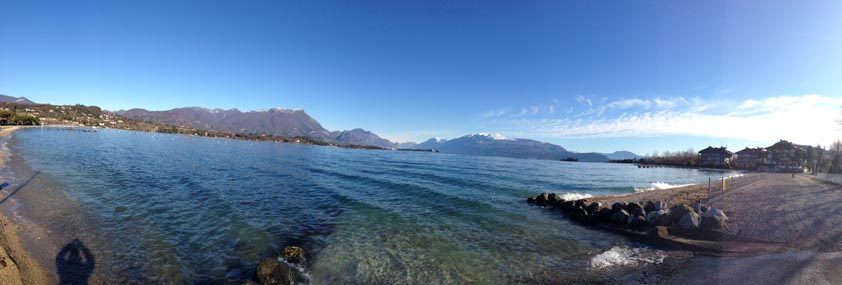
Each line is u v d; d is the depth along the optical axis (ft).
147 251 37.96
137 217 50.96
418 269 37.19
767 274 31.81
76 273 31.35
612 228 57.31
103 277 31.09
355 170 158.10
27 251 34.37
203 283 31.50
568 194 98.12
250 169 136.77
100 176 86.94
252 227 49.60
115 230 44.24
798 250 39.22
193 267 34.81
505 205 78.43
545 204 79.36
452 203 77.66
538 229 56.65
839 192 91.45
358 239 47.14
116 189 71.31
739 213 59.41
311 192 85.97
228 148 327.06
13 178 75.51
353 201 74.95
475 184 118.83
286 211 62.23
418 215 63.67
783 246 40.98
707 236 47.60
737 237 45.93
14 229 40.42
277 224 52.49
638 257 41.98
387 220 58.75
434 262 39.47
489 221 61.26
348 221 57.00
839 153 206.18
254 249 40.78
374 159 282.15
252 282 30.45
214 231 46.78
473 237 50.42
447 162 294.66
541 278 35.32
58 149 160.15
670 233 50.26
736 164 396.98
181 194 71.00
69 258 34.42
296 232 49.03
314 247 43.01
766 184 120.67
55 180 76.59
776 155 375.66
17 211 49.01
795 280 29.89
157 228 46.29
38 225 43.39
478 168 221.46
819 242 41.78
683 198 83.41
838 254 37.01
